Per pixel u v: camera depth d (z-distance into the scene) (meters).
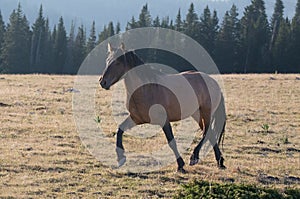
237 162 13.73
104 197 10.34
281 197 9.63
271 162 14.02
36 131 16.23
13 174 11.48
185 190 9.88
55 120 18.55
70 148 14.20
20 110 20.28
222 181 11.82
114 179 11.58
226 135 17.44
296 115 22.08
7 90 25.69
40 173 11.66
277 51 61.97
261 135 17.84
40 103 22.03
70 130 16.77
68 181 11.20
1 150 13.45
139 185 11.26
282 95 27.36
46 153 13.37
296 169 13.38
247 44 62.31
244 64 62.25
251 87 29.75
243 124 19.77
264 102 25.05
